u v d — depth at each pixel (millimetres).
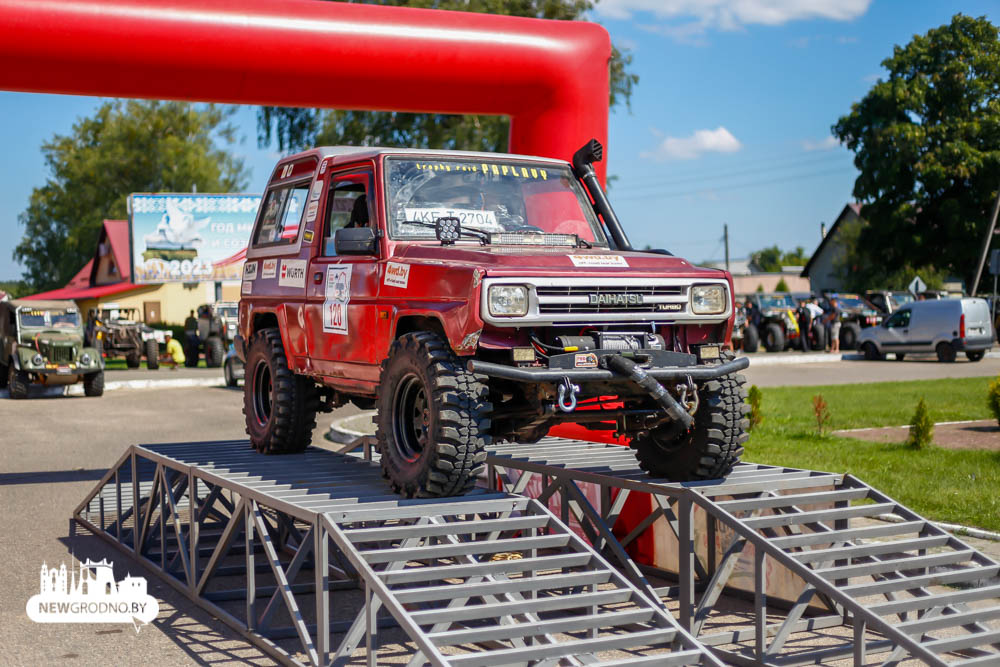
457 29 10281
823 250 65250
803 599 5504
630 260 5855
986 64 47938
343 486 6078
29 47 9117
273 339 7789
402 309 5941
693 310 5926
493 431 6055
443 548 4941
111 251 53156
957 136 47375
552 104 10781
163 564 7418
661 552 7418
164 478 7402
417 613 4461
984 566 5516
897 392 19922
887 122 48219
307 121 29781
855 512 5797
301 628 5176
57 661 5477
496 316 5289
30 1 9070
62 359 23000
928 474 10219
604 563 5086
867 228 50750
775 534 6621
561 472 6934
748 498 6348
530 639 6016
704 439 6082
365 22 9984
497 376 5262
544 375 5219
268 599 6926
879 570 5449
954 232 47094
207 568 6523
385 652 5754
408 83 10266
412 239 6312
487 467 8031
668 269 5910
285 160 8008
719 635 5777
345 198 7164
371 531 4910
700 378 5695
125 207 69812
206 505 6980
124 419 18406
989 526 8039
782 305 37688
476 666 4258
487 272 5297
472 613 4594
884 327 31875
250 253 8344
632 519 7582
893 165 47500
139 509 8305
